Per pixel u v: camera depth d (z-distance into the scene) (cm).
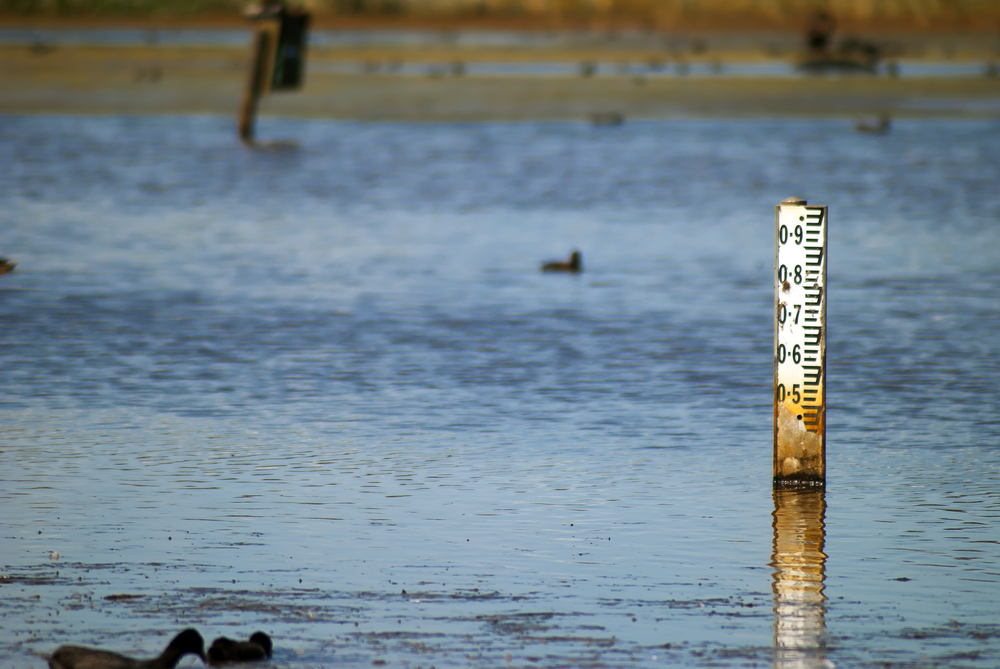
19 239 7550
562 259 7038
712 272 6669
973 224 8238
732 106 15012
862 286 6291
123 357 4878
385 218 8525
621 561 2778
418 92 15700
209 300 5928
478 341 5159
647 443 3778
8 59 17862
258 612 2470
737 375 4622
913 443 3769
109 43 19900
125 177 10219
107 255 7069
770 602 2536
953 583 2648
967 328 5344
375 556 2806
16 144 11988
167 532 2967
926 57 19512
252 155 11519
